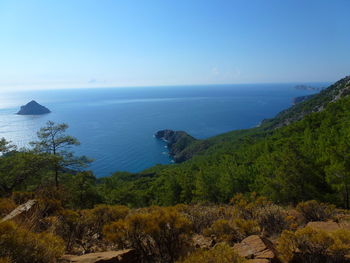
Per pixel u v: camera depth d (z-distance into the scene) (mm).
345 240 3730
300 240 3816
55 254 3049
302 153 14773
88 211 6125
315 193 13258
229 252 3000
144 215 4309
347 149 11992
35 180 15133
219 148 84062
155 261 3789
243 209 7246
